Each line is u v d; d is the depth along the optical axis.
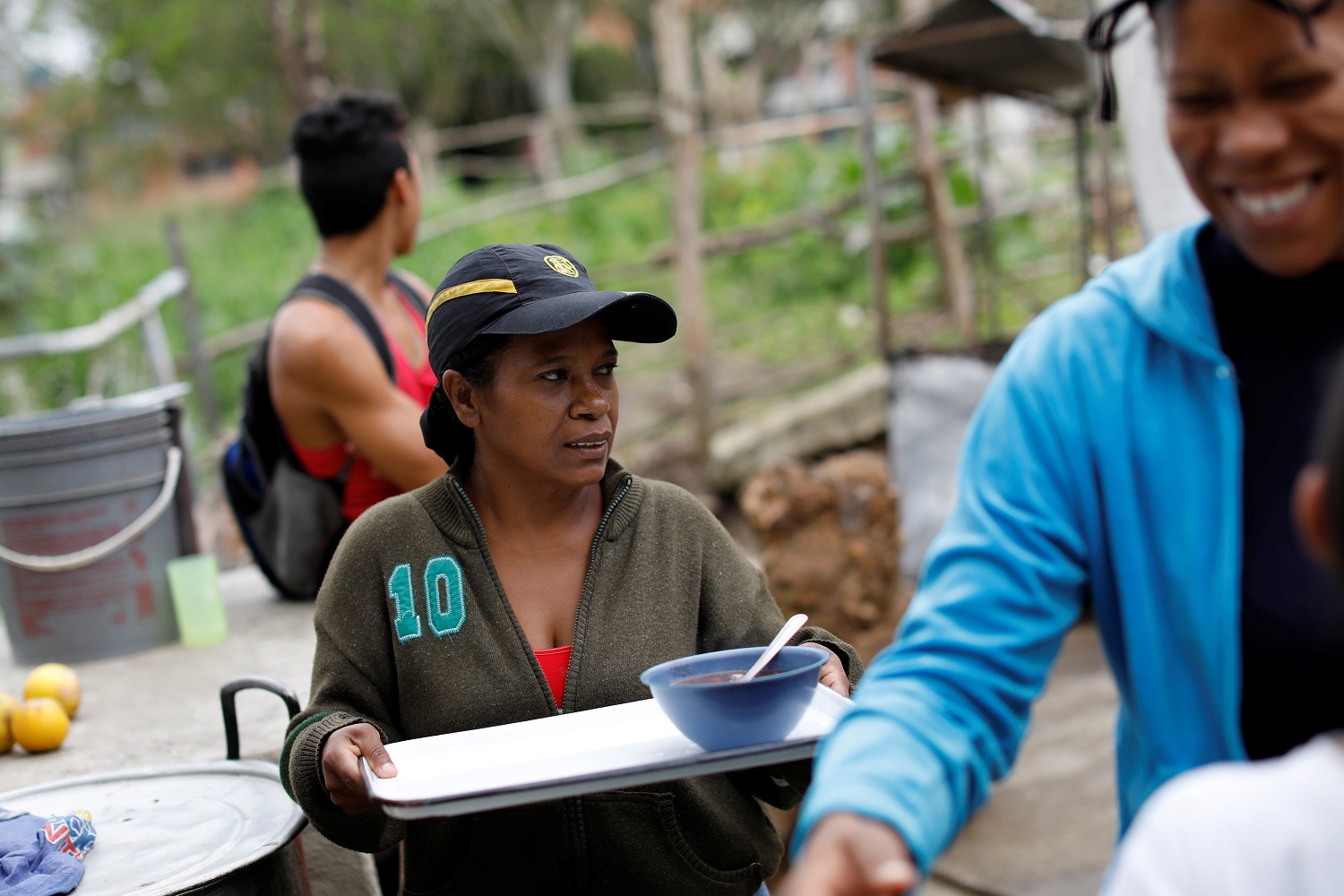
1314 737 1.11
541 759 1.53
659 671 1.56
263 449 3.23
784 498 4.23
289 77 7.21
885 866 0.97
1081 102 6.86
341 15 19.89
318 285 3.05
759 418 7.44
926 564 1.23
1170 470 1.15
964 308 8.50
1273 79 1.04
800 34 23.22
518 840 1.75
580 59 27.41
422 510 1.81
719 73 18.73
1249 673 1.12
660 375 8.73
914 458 6.19
